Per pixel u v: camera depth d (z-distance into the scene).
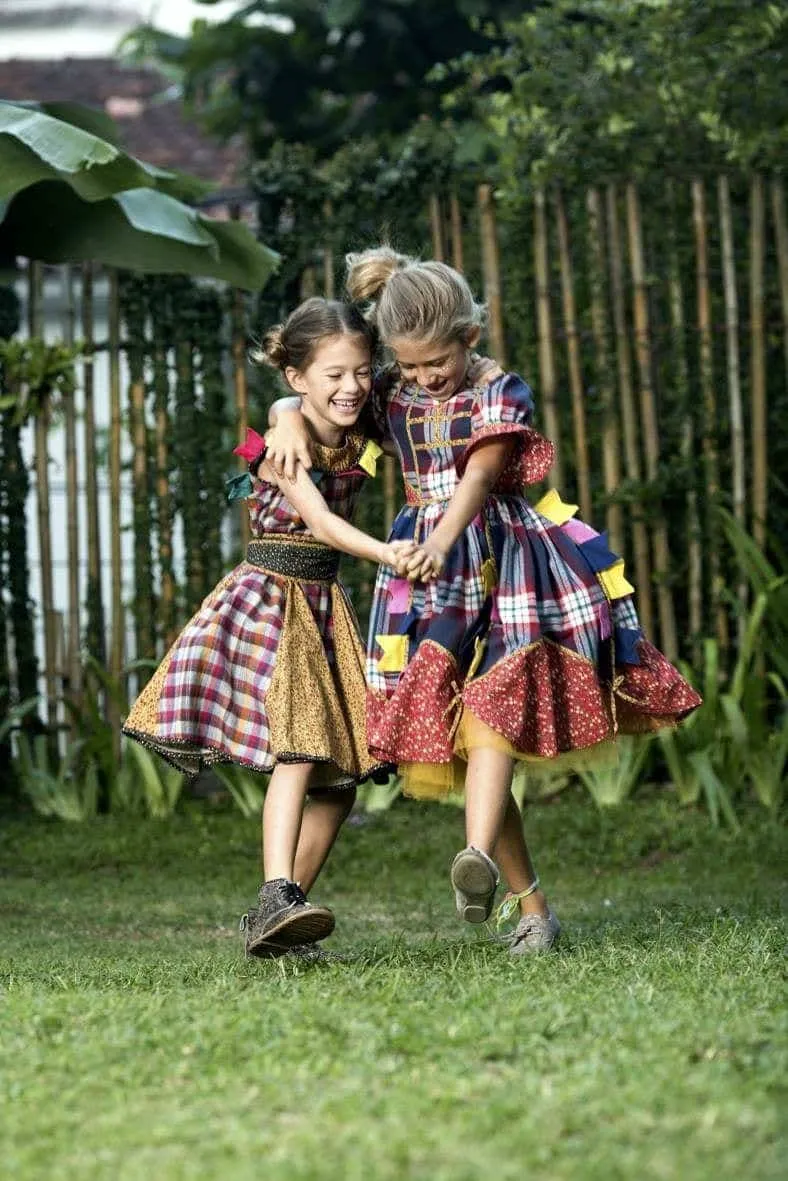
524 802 9.66
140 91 20.78
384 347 5.12
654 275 9.85
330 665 5.11
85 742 9.83
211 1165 2.60
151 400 10.23
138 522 10.14
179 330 10.10
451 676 4.78
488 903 4.54
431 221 9.99
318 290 10.10
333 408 4.94
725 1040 3.27
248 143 16.83
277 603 5.06
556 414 9.80
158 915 7.15
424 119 10.19
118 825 9.52
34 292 10.00
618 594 4.98
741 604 9.45
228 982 4.20
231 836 9.20
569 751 4.95
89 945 6.03
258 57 16.08
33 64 21.55
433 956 4.80
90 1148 2.73
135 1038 3.43
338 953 5.09
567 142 9.79
